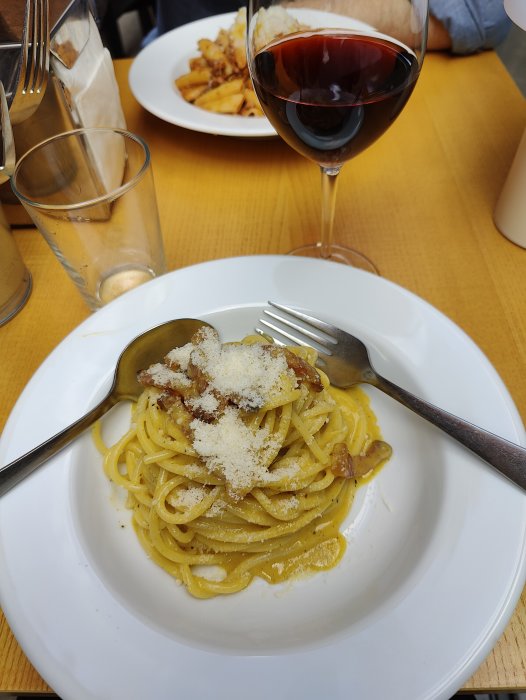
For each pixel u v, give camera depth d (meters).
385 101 0.71
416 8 0.70
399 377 0.73
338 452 0.71
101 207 0.87
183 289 0.83
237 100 1.22
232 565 0.66
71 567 0.56
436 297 0.90
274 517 0.68
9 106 0.85
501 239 0.99
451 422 0.63
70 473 0.64
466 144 1.20
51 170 0.94
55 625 0.52
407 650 0.48
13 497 0.61
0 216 0.90
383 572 0.59
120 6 2.29
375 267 0.95
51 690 0.54
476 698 1.03
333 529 0.67
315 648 0.49
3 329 0.90
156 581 0.63
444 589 0.52
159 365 0.72
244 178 1.17
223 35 1.35
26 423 0.69
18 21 0.93
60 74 0.92
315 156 0.79
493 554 0.53
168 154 1.24
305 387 0.73
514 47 2.59
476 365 0.70
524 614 0.56
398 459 0.70
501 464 0.58
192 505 0.68
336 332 0.78
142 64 1.39
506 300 0.88
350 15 0.77
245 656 0.49
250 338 0.80
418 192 1.10
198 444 0.64
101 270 0.93
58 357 0.75
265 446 0.68
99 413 0.71
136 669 0.49
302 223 1.06
